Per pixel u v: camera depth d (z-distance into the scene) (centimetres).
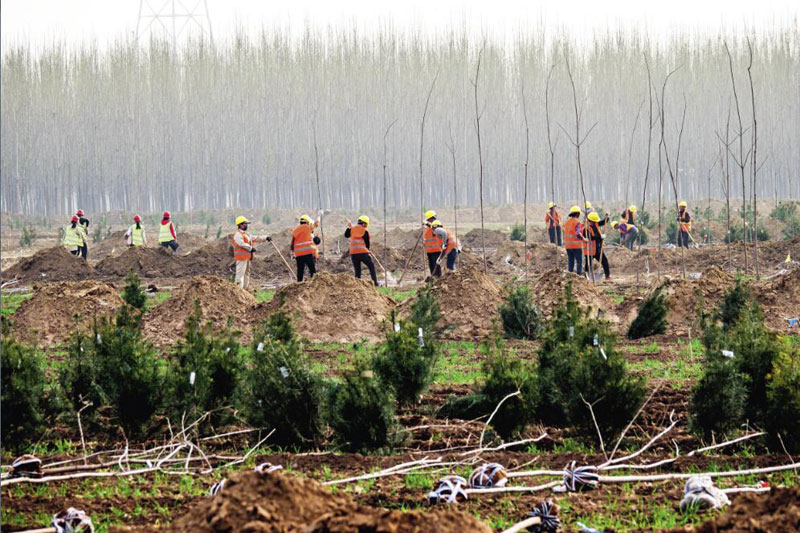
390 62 16000
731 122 15825
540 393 2834
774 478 2216
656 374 3669
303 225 6275
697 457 2428
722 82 15738
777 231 11262
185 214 15775
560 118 15950
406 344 3066
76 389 2777
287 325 3153
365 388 2556
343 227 15000
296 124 16000
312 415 2619
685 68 15738
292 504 1441
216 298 5197
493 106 15812
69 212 15888
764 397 2680
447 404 2962
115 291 5394
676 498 2055
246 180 16188
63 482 2253
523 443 2661
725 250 8725
